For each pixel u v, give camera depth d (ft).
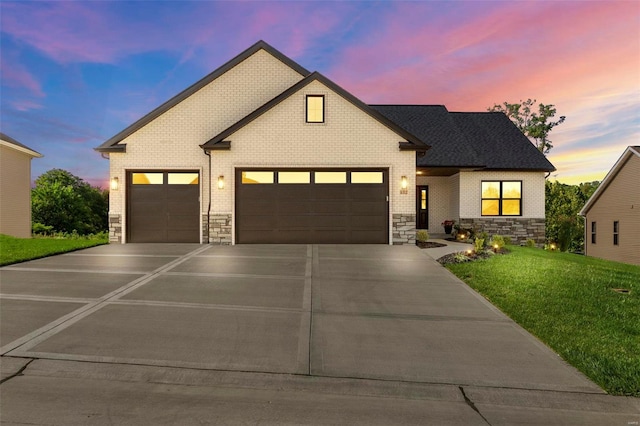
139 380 10.73
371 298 19.80
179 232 40.01
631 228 56.70
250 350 12.99
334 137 37.99
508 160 49.83
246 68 41.57
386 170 38.37
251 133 37.96
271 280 23.31
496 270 26.32
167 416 8.77
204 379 10.91
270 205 38.34
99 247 36.42
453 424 8.83
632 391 10.53
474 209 49.11
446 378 11.26
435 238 47.26
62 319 15.49
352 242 38.40
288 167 37.93
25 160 61.57
